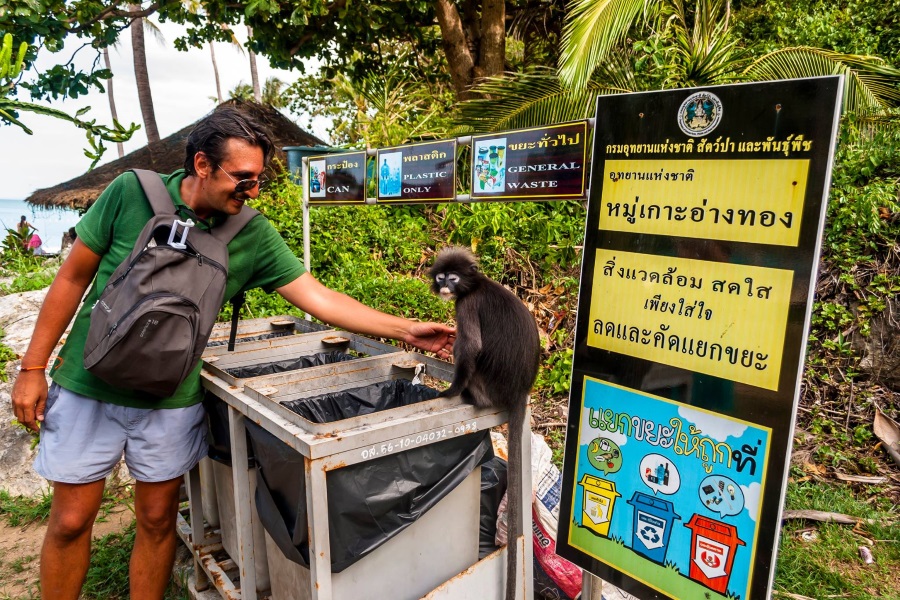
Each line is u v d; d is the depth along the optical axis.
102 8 7.03
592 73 5.21
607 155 1.99
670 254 1.85
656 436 1.93
